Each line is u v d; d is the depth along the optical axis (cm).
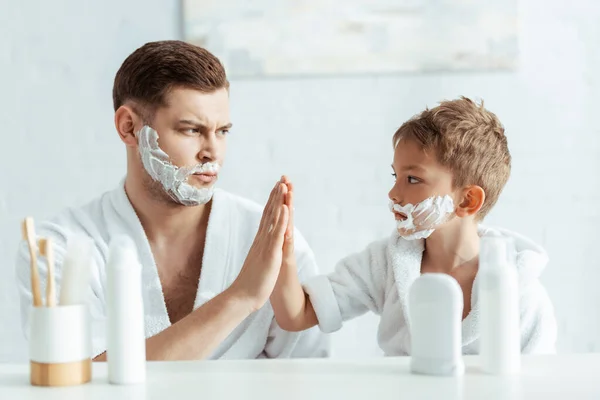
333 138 189
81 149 191
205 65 116
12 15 190
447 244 116
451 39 185
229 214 126
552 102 187
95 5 190
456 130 112
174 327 100
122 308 67
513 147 187
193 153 116
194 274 124
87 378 68
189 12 187
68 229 122
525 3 187
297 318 116
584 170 188
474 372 71
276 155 189
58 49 190
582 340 188
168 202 119
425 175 112
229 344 122
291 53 187
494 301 70
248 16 187
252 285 100
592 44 187
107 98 191
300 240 129
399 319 117
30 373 68
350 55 186
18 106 190
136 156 121
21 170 190
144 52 118
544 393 63
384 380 68
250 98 189
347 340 186
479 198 113
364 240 188
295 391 65
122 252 68
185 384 67
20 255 119
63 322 67
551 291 188
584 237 188
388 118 188
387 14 186
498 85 187
